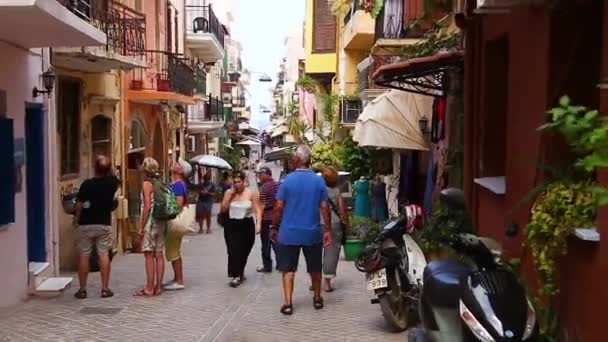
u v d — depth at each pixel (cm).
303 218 966
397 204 1980
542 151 663
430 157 1524
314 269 995
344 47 3061
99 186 1064
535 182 679
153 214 1093
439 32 1352
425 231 839
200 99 2894
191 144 3788
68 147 1463
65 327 890
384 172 2297
